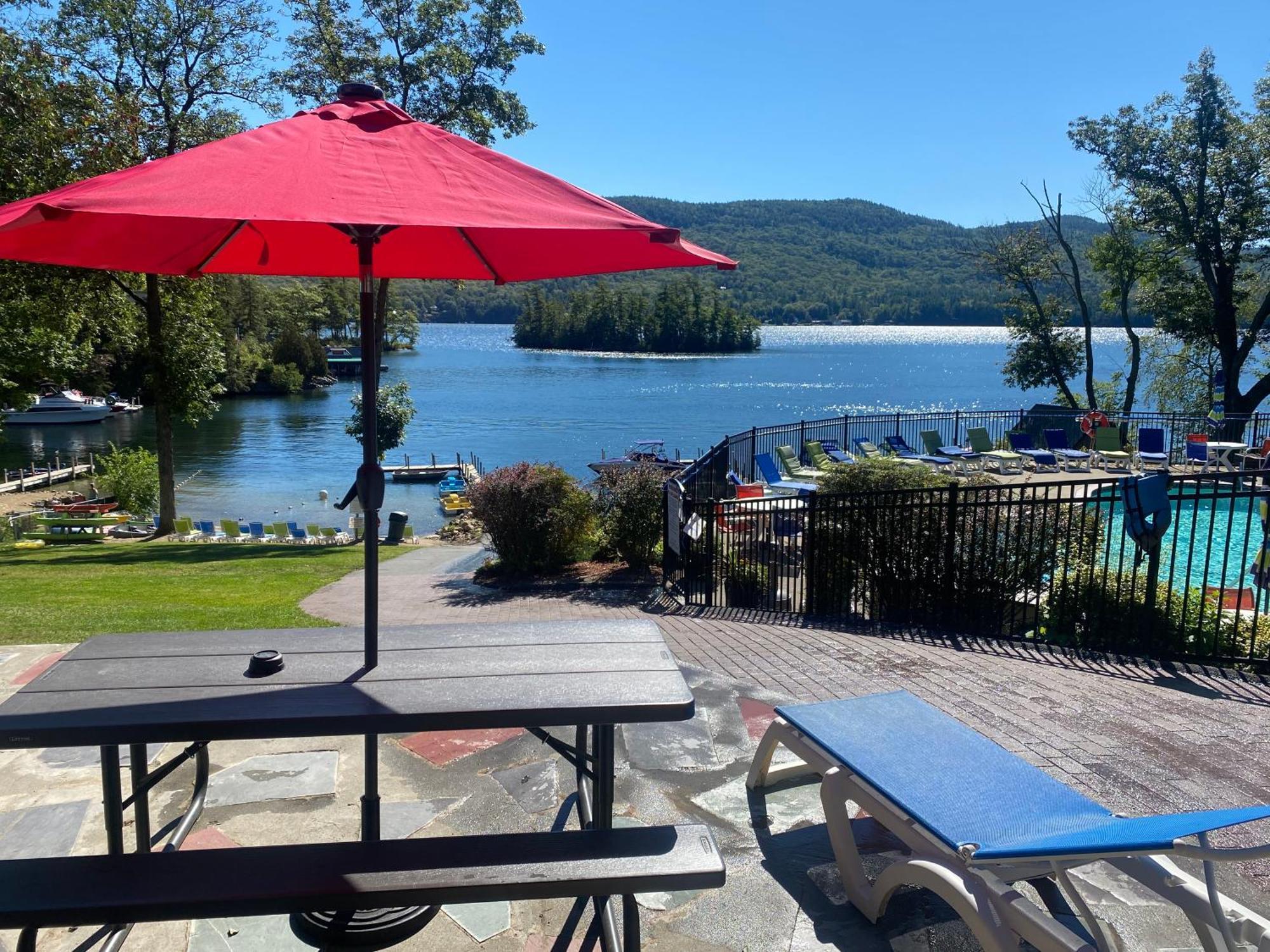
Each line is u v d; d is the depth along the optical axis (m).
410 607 10.31
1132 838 1.82
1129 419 23.28
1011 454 20.66
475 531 24.20
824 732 2.91
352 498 2.48
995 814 2.32
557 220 2.00
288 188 1.94
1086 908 2.02
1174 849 1.72
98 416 61.41
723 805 3.34
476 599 10.84
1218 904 1.83
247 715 2.15
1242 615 6.24
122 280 21.03
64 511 27.98
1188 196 24.88
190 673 2.48
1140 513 5.49
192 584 11.70
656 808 3.30
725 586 9.77
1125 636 5.91
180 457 47.50
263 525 26.56
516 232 2.78
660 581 11.55
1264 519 6.66
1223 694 4.68
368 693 2.33
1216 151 23.69
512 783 3.47
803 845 3.05
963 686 4.89
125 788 3.45
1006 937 2.02
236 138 2.22
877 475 9.33
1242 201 23.73
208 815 3.23
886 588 7.25
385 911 2.59
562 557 12.55
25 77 16.98
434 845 2.21
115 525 25.88
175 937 2.57
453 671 2.53
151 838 3.02
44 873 2.04
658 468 13.19
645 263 2.68
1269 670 5.11
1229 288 24.77
